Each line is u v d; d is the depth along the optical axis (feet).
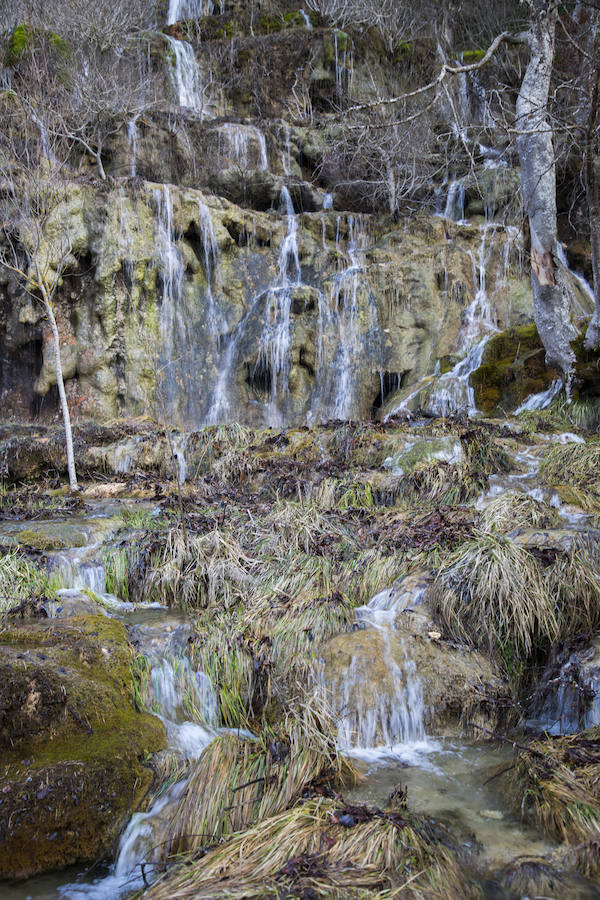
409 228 47.70
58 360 30.89
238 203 51.06
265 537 22.63
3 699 13.57
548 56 34.17
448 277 45.55
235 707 16.70
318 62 58.13
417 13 67.97
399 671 16.40
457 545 20.56
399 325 44.62
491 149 56.49
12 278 39.32
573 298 45.01
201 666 17.08
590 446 28.14
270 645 17.48
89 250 40.19
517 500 23.40
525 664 17.48
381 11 60.95
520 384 38.22
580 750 13.52
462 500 26.22
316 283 45.78
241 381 43.50
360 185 52.60
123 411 40.73
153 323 41.83
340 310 44.45
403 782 13.74
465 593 18.11
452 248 46.19
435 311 45.03
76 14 52.29
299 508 24.48
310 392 43.19
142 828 12.53
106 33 52.85
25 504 28.89
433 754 15.12
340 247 48.91
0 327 40.78
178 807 12.73
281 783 12.67
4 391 41.50
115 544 23.08
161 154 49.32
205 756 13.39
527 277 45.75
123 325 40.68
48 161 36.24
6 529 24.53
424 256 46.06
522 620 17.48
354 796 12.95
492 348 40.91
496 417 37.81
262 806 12.44
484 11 69.67
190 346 43.19
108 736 14.03
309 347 43.09
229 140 51.55
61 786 12.47
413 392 41.24
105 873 12.23
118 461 32.83
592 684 15.80
